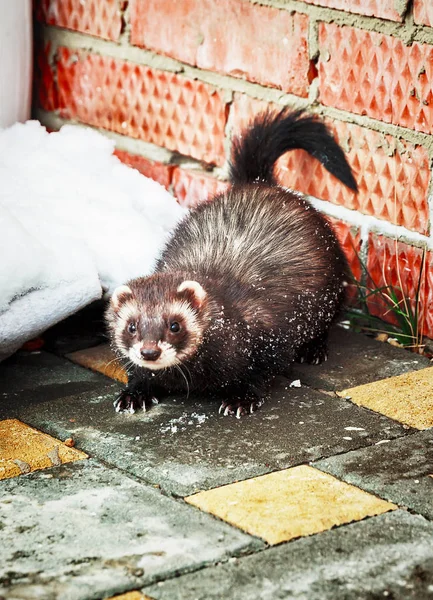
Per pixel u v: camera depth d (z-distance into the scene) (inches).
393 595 123.6
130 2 242.8
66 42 262.2
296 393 188.5
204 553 133.0
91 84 259.8
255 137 218.7
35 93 273.3
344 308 216.8
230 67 226.5
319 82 212.7
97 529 139.7
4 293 185.0
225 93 229.6
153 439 169.5
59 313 193.8
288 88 217.8
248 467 158.1
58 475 156.8
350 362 201.2
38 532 139.3
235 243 201.8
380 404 180.7
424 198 200.7
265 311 190.7
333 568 129.3
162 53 239.9
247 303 189.2
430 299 205.2
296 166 223.5
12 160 230.4
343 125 211.2
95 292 196.5
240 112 227.9
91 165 238.2
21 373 199.5
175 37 235.8
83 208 215.2
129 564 130.7
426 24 190.7
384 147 204.7
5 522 142.0
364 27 201.2
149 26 240.7
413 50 194.2
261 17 217.3
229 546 134.5
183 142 242.1
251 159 220.2
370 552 132.7
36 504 147.3
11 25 244.7
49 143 241.6
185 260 201.6
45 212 209.3
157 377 186.4
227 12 223.3
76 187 222.1
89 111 263.0
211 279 191.6
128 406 182.5
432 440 166.2
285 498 147.2
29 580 127.6
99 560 131.9
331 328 215.3
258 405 182.5
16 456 161.8
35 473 157.4
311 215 210.4
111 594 124.6
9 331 189.0
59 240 199.0
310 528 138.6
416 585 125.6
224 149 233.5
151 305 182.2
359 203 213.3
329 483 151.9
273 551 133.5
